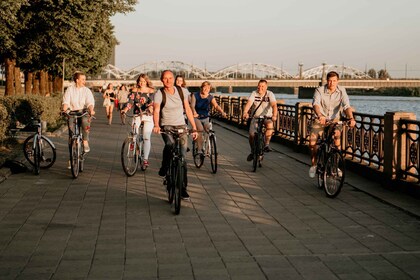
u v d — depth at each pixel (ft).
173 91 26.12
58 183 31.45
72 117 34.19
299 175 34.81
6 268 16.53
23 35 80.69
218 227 21.68
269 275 15.96
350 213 24.17
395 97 506.48
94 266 16.74
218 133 69.77
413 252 18.28
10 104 55.57
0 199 26.89
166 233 20.72
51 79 165.99
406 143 28.32
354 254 18.06
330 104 29.91
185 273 16.11
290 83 368.48
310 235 20.51
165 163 26.20
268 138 37.22
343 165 26.78
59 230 21.11
